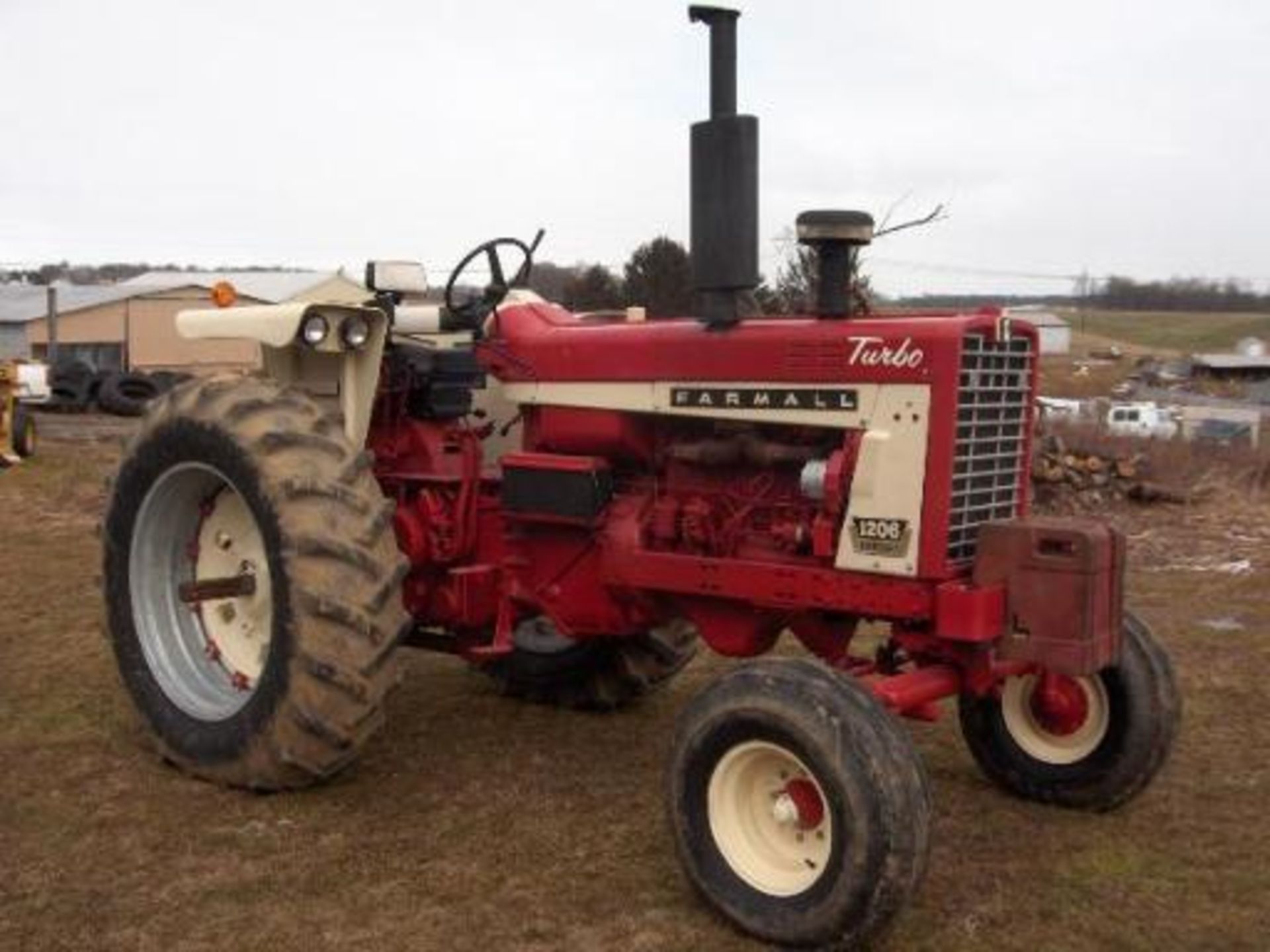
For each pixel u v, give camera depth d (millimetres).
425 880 4176
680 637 5961
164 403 5145
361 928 3854
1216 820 4754
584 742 5562
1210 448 14992
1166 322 99938
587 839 4516
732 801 3951
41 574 8758
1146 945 3820
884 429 4121
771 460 4426
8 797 4805
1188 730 5742
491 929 3863
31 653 6738
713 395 4488
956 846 4508
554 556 5016
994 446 4246
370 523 4641
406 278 5461
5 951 3691
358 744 4676
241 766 4797
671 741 4031
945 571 4074
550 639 5961
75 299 38375
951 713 5980
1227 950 3797
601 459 4863
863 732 3652
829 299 4344
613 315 5320
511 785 5020
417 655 6887
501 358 5059
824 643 4676
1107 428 15883
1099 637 4004
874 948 3771
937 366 4023
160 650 5195
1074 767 4805
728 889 3881
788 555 4438
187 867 4242
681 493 4715
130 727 5590
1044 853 4457
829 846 3686
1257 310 111562
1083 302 99062
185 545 5332
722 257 4383
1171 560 9789
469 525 5203
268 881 4148
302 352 5371
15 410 16266
